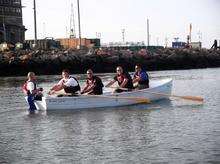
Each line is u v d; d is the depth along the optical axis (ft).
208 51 312.71
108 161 47.11
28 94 84.12
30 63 219.00
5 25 333.21
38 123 70.23
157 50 304.71
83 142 55.72
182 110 79.41
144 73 91.50
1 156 50.39
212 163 44.86
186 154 48.19
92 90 85.30
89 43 361.30
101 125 66.74
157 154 48.75
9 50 258.57
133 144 53.57
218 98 98.07
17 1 349.20
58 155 50.08
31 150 52.70
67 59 228.43
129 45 396.78
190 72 224.94
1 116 78.18
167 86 97.76
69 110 82.53
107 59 242.17
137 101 88.43
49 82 161.58
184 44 410.72
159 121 68.39
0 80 181.98
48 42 320.91
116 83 90.48
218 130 59.67
